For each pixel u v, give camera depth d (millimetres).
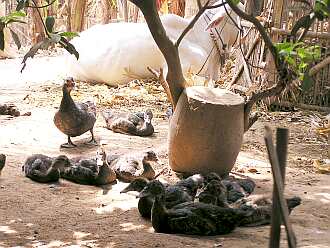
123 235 4832
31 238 4773
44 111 7562
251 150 6590
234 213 4855
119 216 5109
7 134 6699
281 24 7957
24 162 5863
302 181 5855
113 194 5457
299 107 8023
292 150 6664
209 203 5055
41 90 8594
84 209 5195
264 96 5750
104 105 7934
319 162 6281
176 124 5742
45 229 4887
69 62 9258
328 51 7918
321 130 7020
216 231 4859
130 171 5648
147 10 5480
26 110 7582
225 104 5641
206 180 5328
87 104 6691
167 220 4875
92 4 14453
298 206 5328
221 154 5695
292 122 7617
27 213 5094
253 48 8141
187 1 9594
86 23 14461
